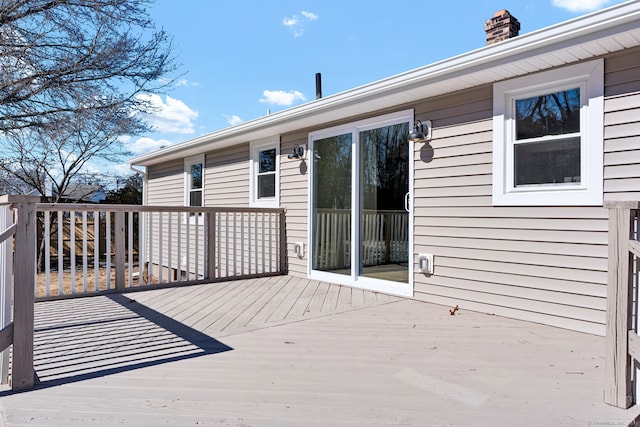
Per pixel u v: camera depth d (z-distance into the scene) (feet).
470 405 7.14
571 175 12.23
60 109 25.72
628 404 6.98
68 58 24.23
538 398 7.41
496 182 13.79
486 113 14.10
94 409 6.92
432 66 13.67
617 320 7.00
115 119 27.89
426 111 15.85
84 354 9.69
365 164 18.43
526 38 11.43
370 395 7.54
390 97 15.70
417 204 16.14
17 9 22.76
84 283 16.43
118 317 13.16
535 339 11.07
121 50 25.54
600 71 11.52
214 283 19.62
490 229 13.97
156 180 36.76
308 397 7.44
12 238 8.32
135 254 41.39
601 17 10.08
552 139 12.57
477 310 14.24
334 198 19.80
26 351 7.79
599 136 11.56
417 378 8.33
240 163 26.35
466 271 14.57
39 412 6.79
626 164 11.12
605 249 11.50
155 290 17.71
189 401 7.25
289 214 22.38
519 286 13.23
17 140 28.91
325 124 20.27
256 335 11.28
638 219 7.18
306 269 21.17
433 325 12.41
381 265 17.65
